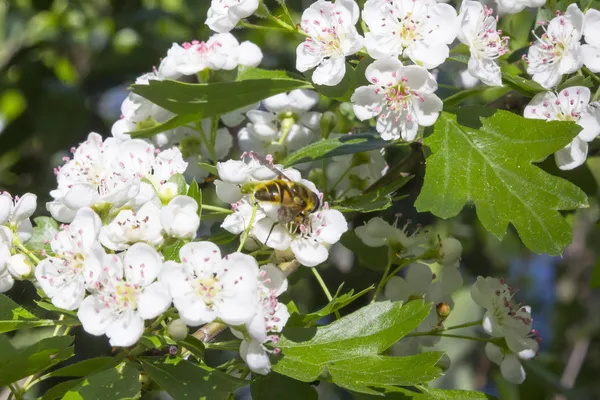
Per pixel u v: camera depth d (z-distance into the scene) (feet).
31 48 1.96
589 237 2.24
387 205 1.45
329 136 1.58
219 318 1.33
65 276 1.34
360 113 1.41
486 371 1.92
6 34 1.97
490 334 1.49
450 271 1.51
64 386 1.35
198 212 1.40
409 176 1.48
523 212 1.41
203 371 1.35
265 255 1.45
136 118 1.52
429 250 1.51
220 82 1.44
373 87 1.40
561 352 2.21
